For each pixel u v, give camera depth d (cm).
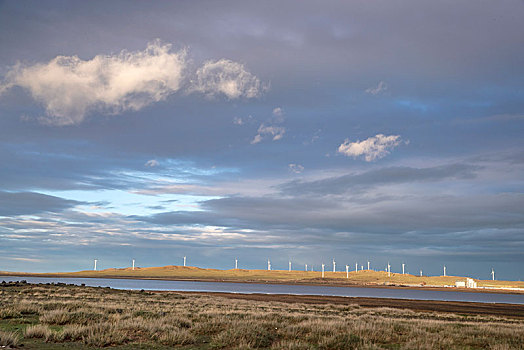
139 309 3139
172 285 19112
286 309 4466
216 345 1786
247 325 2134
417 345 1789
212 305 4597
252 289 15550
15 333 1859
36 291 5975
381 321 2773
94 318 2373
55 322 2264
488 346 1970
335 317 3131
